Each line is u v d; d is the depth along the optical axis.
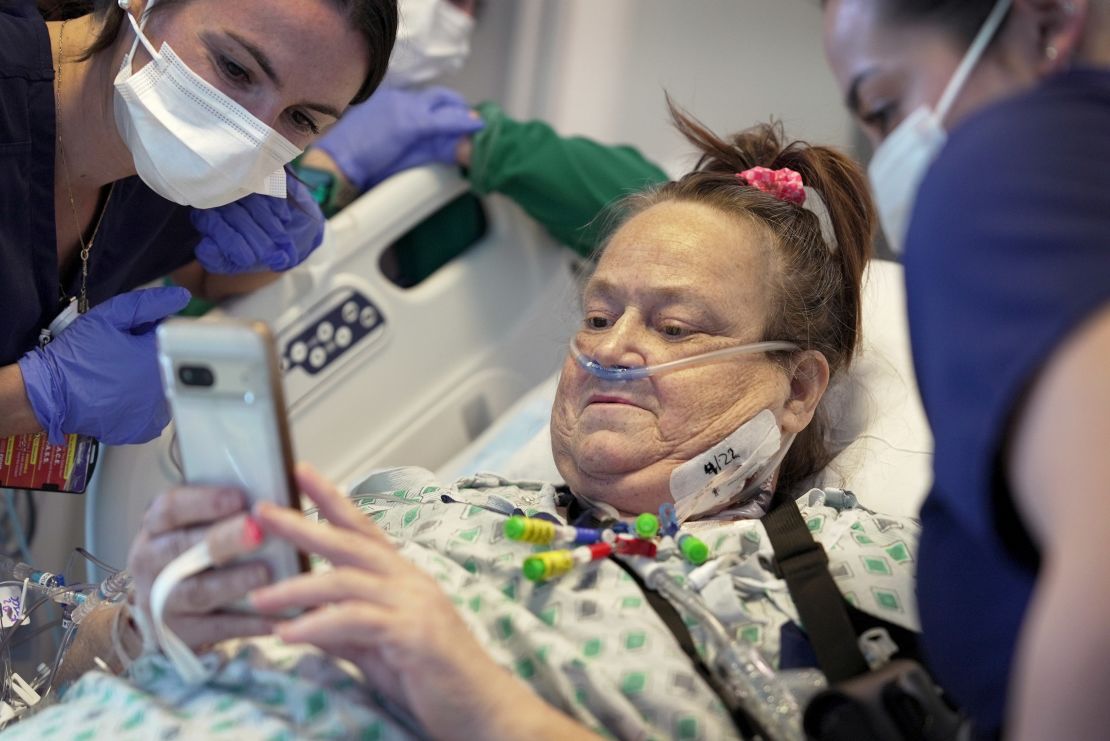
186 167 1.81
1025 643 0.75
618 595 1.40
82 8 1.96
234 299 2.48
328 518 1.14
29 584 1.69
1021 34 0.91
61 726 1.24
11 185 1.81
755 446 1.63
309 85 1.76
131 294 2.00
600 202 2.74
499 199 2.84
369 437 2.69
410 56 2.88
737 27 3.13
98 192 2.05
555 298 2.92
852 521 1.55
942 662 1.06
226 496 1.12
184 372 1.08
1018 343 0.75
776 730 1.24
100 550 2.40
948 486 0.86
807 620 1.36
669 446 1.59
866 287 2.21
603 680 1.29
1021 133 0.82
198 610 1.20
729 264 1.67
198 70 1.74
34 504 2.87
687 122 2.05
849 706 1.16
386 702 1.25
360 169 2.75
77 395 1.91
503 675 1.13
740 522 1.55
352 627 1.07
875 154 1.07
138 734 1.20
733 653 1.28
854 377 2.09
